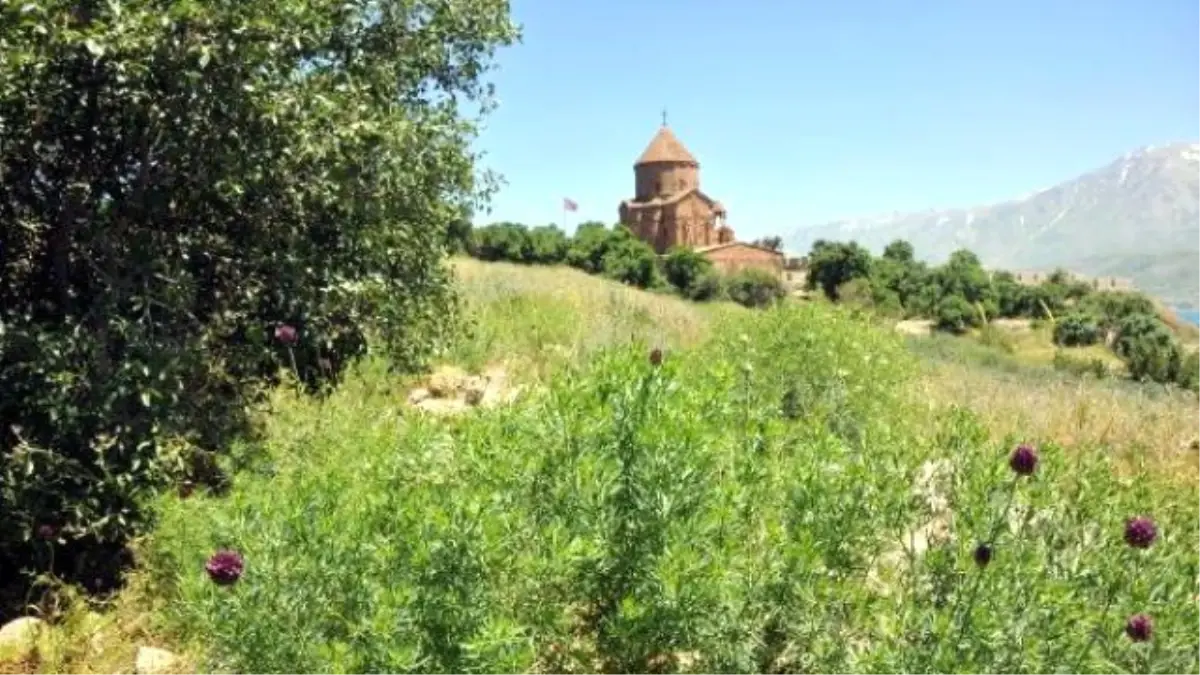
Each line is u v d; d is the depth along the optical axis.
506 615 3.28
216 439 6.20
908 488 3.92
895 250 92.38
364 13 7.78
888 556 4.26
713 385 4.67
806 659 3.45
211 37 5.89
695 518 3.50
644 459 3.59
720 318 10.14
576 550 3.26
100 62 5.86
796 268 108.81
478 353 10.48
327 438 5.68
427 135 8.51
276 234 7.30
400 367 8.50
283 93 6.44
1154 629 3.29
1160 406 11.84
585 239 67.06
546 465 3.72
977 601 3.27
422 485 3.86
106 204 6.51
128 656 4.61
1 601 5.44
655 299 26.58
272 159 6.63
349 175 7.05
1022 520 3.89
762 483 3.95
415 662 3.09
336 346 8.19
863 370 7.88
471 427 4.18
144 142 6.34
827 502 3.74
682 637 3.31
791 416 7.50
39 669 4.50
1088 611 3.34
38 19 5.48
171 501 5.04
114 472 5.63
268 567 3.30
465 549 3.15
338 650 3.02
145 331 6.03
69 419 5.43
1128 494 4.28
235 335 7.46
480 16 9.31
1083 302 69.06
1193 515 4.36
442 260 9.81
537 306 14.98
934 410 7.35
